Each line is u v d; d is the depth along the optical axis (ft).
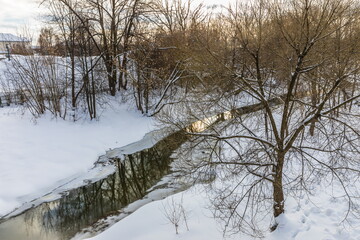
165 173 44.24
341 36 24.45
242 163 23.11
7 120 53.62
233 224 25.22
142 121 64.44
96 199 37.99
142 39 67.31
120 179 43.19
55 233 31.12
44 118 56.39
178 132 34.94
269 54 27.37
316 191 30.37
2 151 44.93
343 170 30.81
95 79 66.23
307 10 20.12
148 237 26.40
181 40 66.59
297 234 24.12
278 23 21.56
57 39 60.90
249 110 30.30
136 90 69.72
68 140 52.21
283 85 29.17
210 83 34.37
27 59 62.69
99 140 55.11
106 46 68.03
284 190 30.37
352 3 22.04
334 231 23.88
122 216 33.71
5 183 39.29
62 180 42.65
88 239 27.84
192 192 33.50
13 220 33.76
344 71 24.27
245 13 24.29
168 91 68.64
